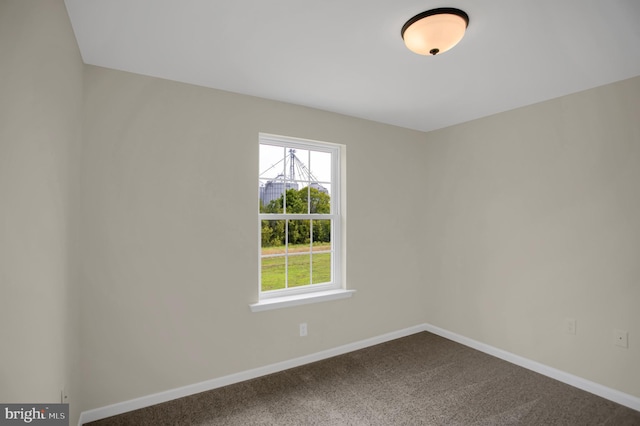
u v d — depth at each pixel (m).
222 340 2.47
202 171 2.41
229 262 2.51
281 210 2.91
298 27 1.65
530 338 2.76
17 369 0.98
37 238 1.15
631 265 2.21
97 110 2.07
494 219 3.04
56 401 1.44
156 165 2.25
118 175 2.12
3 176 0.86
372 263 3.30
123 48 1.86
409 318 3.57
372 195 3.30
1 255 0.86
